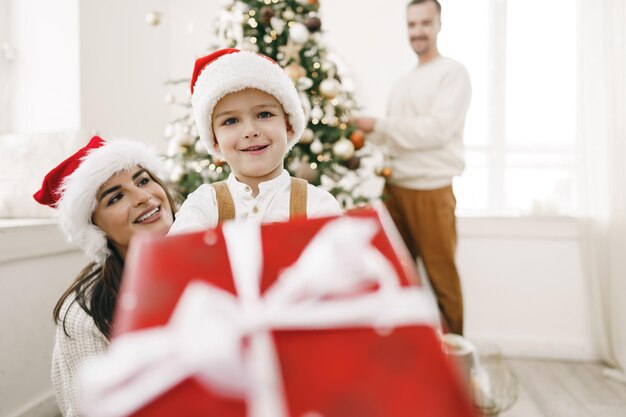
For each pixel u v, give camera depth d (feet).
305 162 4.82
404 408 0.77
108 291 2.58
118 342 0.84
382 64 7.16
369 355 0.83
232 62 2.26
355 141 5.12
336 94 4.84
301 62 5.04
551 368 6.02
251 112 2.30
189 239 1.01
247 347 0.81
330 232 1.00
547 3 6.76
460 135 5.61
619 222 5.69
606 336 5.98
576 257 6.35
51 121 5.84
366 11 7.16
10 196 5.05
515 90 6.96
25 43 5.89
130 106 6.85
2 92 5.90
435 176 5.48
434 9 5.47
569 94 6.79
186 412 0.76
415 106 5.62
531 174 6.99
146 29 7.25
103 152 2.65
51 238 4.64
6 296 4.14
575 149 6.28
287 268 0.94
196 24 7.79
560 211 6.74
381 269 0.93
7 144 5.31
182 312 0.86
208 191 2.38
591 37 5.77
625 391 5.27
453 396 0.79
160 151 7.63
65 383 2.57
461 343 3.15
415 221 5.64
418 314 0.88
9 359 4.17
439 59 5.59
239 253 0.96
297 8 4.97
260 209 2.29
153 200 2.79
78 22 5.69
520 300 6.52
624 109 5.58
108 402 0.77
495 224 6.53
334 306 0.87
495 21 6.91
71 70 5.74
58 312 2.72
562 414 4.72
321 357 0.82
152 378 0.78
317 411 0.77
